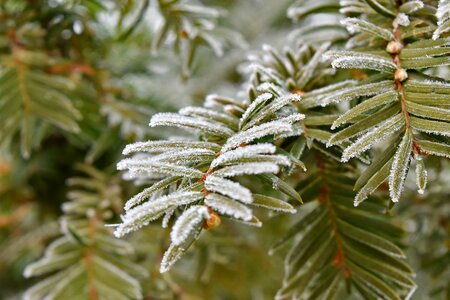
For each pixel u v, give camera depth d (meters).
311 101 0.28
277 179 0.26
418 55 0.27
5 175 0.50
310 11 0.33
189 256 0.42
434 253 0.35
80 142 0.46
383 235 0.30
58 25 0.40
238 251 0.47
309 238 0.30
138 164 0.25
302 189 0.30
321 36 0.32
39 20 0.40
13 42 0.40
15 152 0.45
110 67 0.46
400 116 0.25
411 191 0.36
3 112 0.38
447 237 0.35
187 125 0.26
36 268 0.35
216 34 0.42
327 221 0.30
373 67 0.26
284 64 0.30
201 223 0.24
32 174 0.48
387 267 0.29
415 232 0.36
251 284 0.49
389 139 0.34
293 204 0.30
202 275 0.41
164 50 0.54
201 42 0.38
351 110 0.25
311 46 0.30
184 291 0.44
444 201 0.35
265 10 0.64
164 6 0.37
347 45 0.29
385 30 0.27
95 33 0.44
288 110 0.27
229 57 0.60
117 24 0.38
